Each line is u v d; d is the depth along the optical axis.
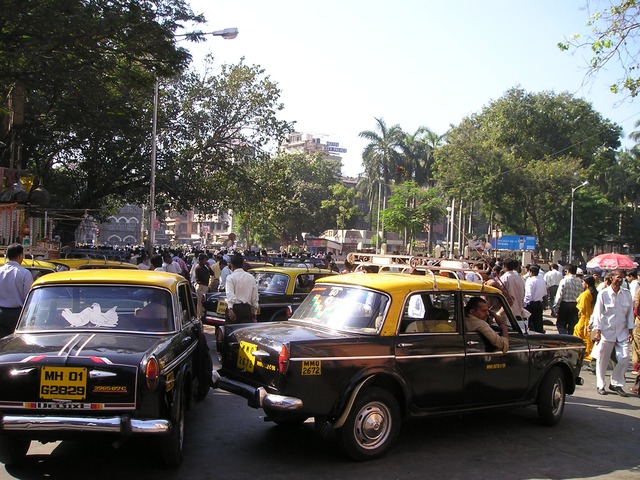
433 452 6.18
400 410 6.07
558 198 49.38
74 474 5.20
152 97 25.67
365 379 5.68
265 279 12.66
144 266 15.04
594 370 11.73
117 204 36.84
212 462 5.62
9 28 12.80
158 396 4.83
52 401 4.64
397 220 48.31
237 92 28.83
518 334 7.05
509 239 47.25
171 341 5.46
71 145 25.83
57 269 9.60
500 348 6.64
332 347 5.62
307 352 5.49
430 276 6.84
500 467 5.81
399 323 6.04
